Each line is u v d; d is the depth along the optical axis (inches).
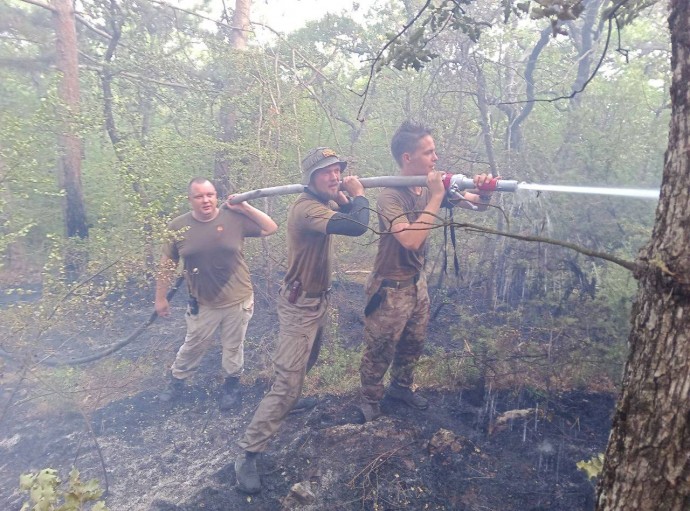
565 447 121.3
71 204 240.5
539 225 166.2
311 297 117.8
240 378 161.2
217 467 124.0
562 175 163.6
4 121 174.9
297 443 127.7
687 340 44.4
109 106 250.2
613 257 50.1
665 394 45.4
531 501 107.1
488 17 194.5
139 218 147.7
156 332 192.1
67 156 235.9
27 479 79.0
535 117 200.1
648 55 204.4
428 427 131.3
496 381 141.3
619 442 49.2
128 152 203.0
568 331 140.3
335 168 116.4
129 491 118.0
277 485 116.2
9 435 137.0
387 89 240.5
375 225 212.4
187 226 139.2
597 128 170.6
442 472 116.1
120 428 139.9
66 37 239.0
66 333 157.3
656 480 45.7
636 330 48.8
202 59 293.0
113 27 257.1
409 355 135.8
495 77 227.9
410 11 222.7
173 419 144.1
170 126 284.5
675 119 47.6
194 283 142.1
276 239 210.4
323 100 244.1
